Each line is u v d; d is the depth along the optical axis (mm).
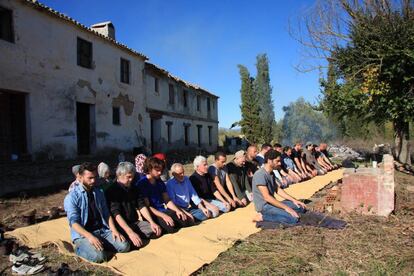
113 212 5184
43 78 13734
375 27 12781
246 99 34969
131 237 4965
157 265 4418
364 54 13156
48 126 13914
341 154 20328
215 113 34062
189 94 28141
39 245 5074
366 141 22453
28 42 13094
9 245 4938
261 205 6125
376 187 6402
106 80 17578
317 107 16172
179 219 5871
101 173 6582
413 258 4402
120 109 18734
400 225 5762
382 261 4379
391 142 21094
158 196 5973
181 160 20875
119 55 18750
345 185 6672
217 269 4340
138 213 5535
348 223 5891
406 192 8328
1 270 4387
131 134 19641
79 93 15672
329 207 6820
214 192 7121
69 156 14859
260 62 35781
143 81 21109
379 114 14320
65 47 14906
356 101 13953
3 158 12359
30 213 6535
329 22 14305
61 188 10211
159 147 22922
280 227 5746
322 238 5199
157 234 5375
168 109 24453
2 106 12477
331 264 4344
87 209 4906
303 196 8602
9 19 12523
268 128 35094
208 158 21625
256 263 4418
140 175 6770
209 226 6008
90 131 16766
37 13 13523
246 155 8305
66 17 14750
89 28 16141
